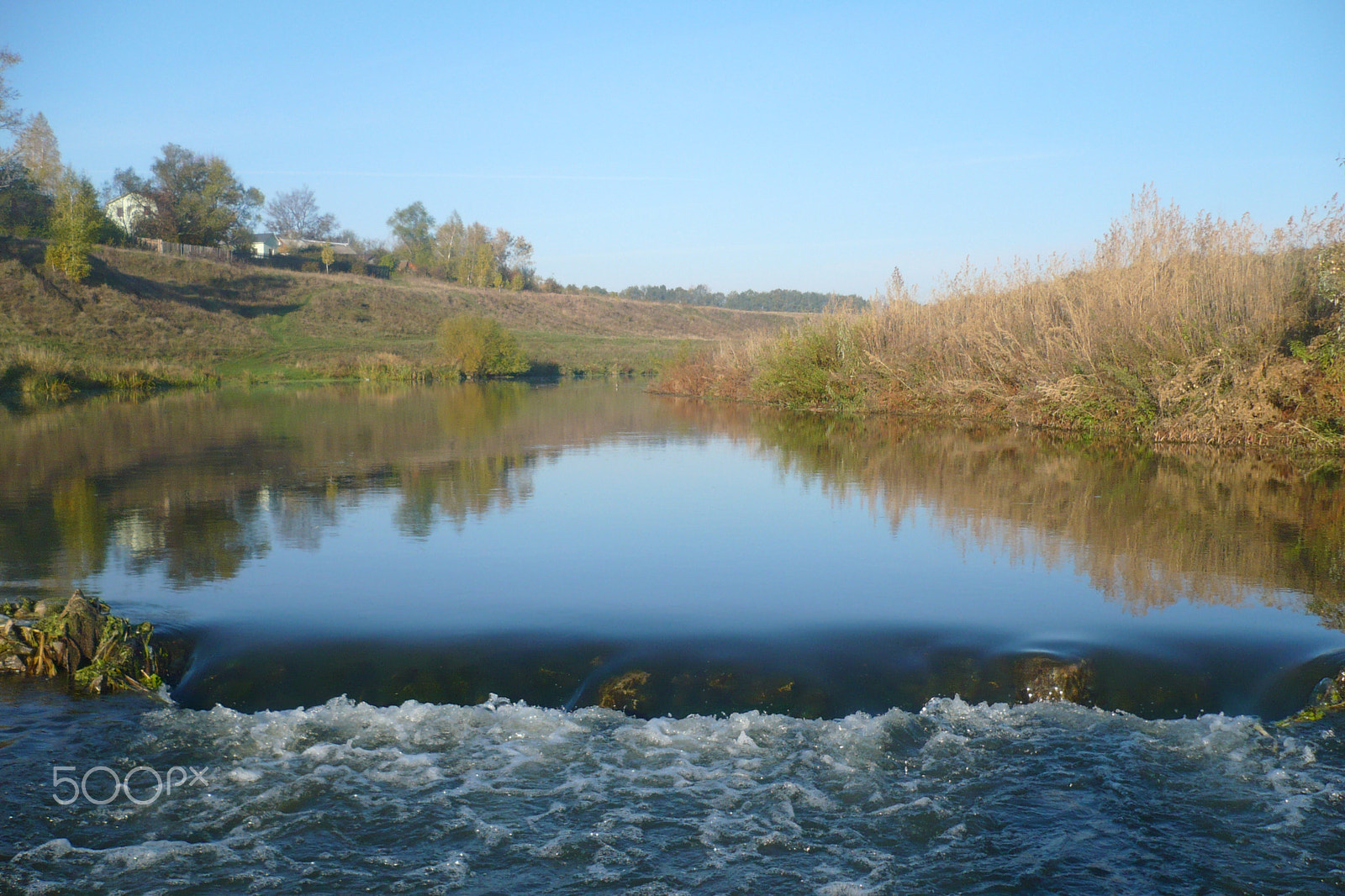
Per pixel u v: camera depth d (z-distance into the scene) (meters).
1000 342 20.97
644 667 5.48
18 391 32.03
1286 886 3.86
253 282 72.81
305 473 12.78
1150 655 5.55
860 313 26.69
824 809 4.41
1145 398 16.69
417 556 8.00
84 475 12.44
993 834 4.22
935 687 5.38
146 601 6.62
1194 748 4.85
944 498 10.67
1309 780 4.57
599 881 3.93
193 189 85.38
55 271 52.50
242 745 4.96
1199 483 11.40
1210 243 17.69
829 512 9.95
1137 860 4.04
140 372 36.69
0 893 3.78
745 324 103.44
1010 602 6.50
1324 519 9.12
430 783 4.64
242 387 38.34
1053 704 5.27
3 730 5.07
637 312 98.88
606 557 7.94
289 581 7.17
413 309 78.06
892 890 3.85
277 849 4.13
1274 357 15.04
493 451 15.59
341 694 5.39
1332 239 14.28
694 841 4.20
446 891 3.86
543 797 4.53
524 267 117.81
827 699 5.26
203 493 11.09
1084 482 11.57
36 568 7.47
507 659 5.66
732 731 5.04
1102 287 18.16
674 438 17.97
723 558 7.89
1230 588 6.76
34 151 52.41
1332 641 5.70
